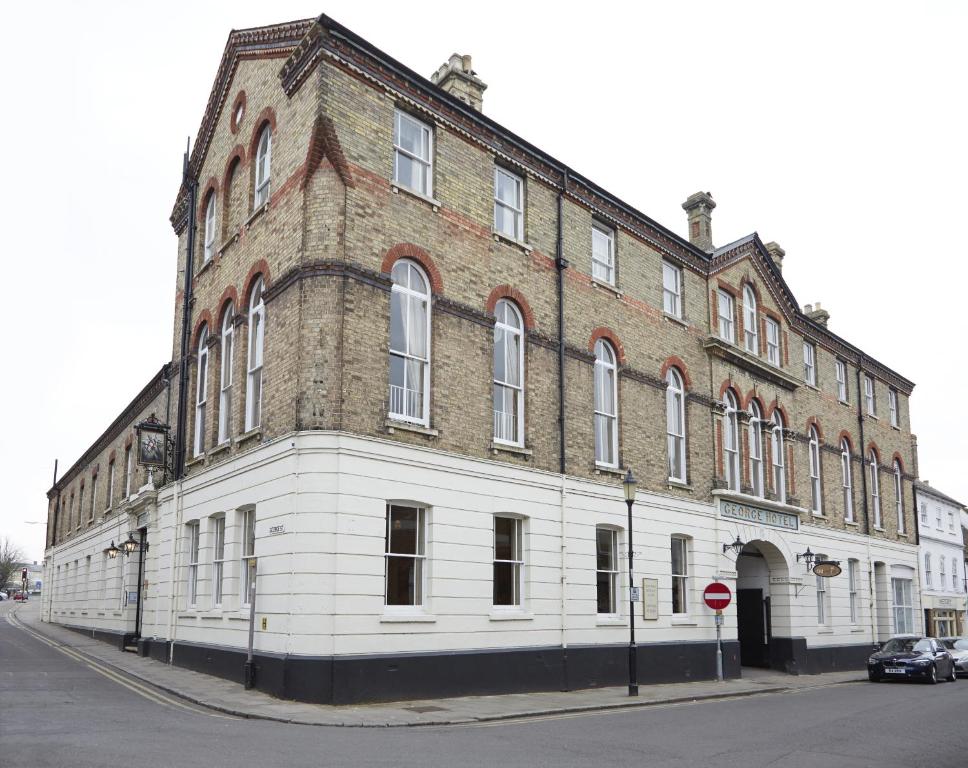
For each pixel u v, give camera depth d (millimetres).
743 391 27281
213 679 17422
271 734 11547
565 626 19219
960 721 15367
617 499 21391
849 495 33969
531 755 10609
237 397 18609
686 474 24250
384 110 17562
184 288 23281
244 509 17797
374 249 16734
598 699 17469
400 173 17859
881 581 35125
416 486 16531
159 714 12992
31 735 10555
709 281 26641
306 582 14969
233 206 20750
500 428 19016
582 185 22156
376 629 15422
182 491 21312
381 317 16516
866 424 36188
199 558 19812
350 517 15312
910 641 26797
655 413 23453
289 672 14758
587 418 21016
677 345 24797
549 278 20797
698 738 12625
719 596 21969
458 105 18875
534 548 18891
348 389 15750
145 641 22922
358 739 11484
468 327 18297
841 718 15609
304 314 15961
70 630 38094
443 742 11484
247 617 16734
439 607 16594
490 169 19734
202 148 23203
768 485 27984
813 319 36094
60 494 48469
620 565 21391
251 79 20281
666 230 24828
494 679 17391
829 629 30156
